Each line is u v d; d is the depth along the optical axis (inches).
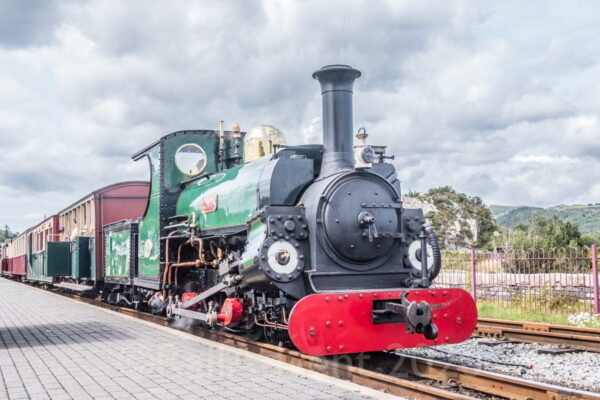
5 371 272.1
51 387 237.6
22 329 435.8
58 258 801.6
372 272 303.1
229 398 212.7
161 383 239.8
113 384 240.4
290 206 300.2
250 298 329.4
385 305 275.3
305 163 317.4
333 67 311.7
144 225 487.5
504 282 644.7
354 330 267.0
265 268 279.6
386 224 304.0
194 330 434.0
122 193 681.6
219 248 373.1
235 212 342.3
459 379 254.7
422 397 218.8
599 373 280.5
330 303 263.1
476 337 394.9
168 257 426.6
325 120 315.6
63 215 906.1
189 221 404.5
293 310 256.4
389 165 343.0
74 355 312.7
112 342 354.6
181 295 432.8
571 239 1119.0
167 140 449.1
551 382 264.2
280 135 377.7
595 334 379.6
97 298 732.7
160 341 352.2
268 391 220.8
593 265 528.7
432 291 285.1
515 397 226.8
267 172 312.7
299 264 288.5
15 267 1409.9
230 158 454.9
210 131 467.2
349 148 312.7
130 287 553.6
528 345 362.3
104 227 633.6
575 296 571.8
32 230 1159.0
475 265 636.1
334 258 292.2
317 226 291.0
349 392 217.8
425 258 299.3
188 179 455.2
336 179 296.2
